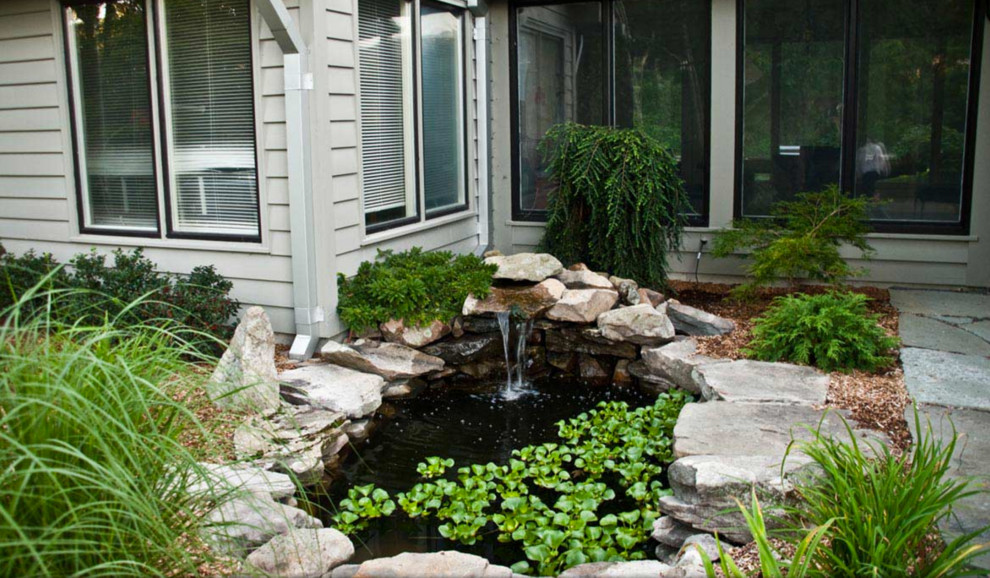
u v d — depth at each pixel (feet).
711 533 11.08
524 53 25.80
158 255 20.31
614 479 14.14
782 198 23.77
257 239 18.99
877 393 14.96
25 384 7.24
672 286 24.04
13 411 6.91
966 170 22.03
